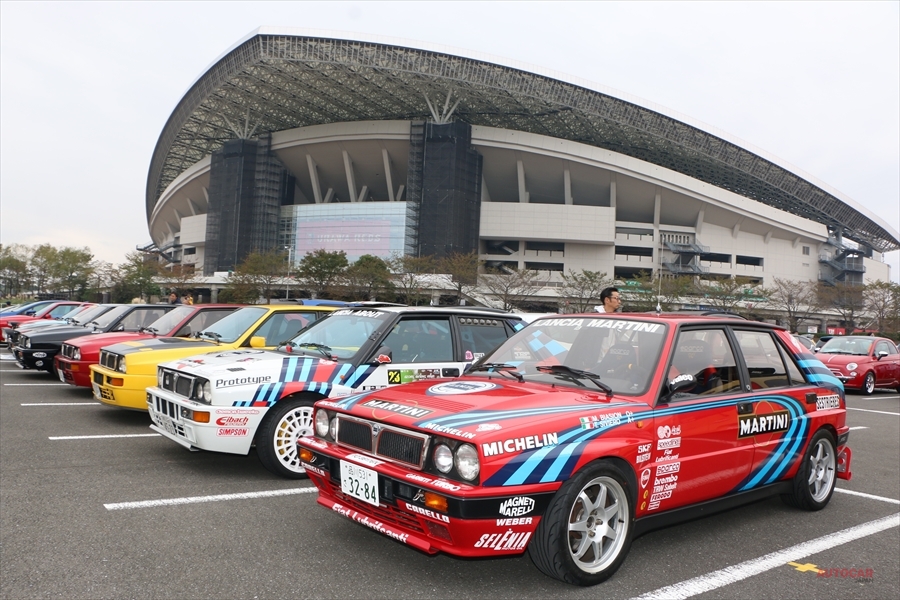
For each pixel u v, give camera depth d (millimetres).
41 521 4176
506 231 80562
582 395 3799
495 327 6652
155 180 122688
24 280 73188
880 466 7301
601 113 79188
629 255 85875
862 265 91062
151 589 3195
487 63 72438
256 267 56938
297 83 77125
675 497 3896
